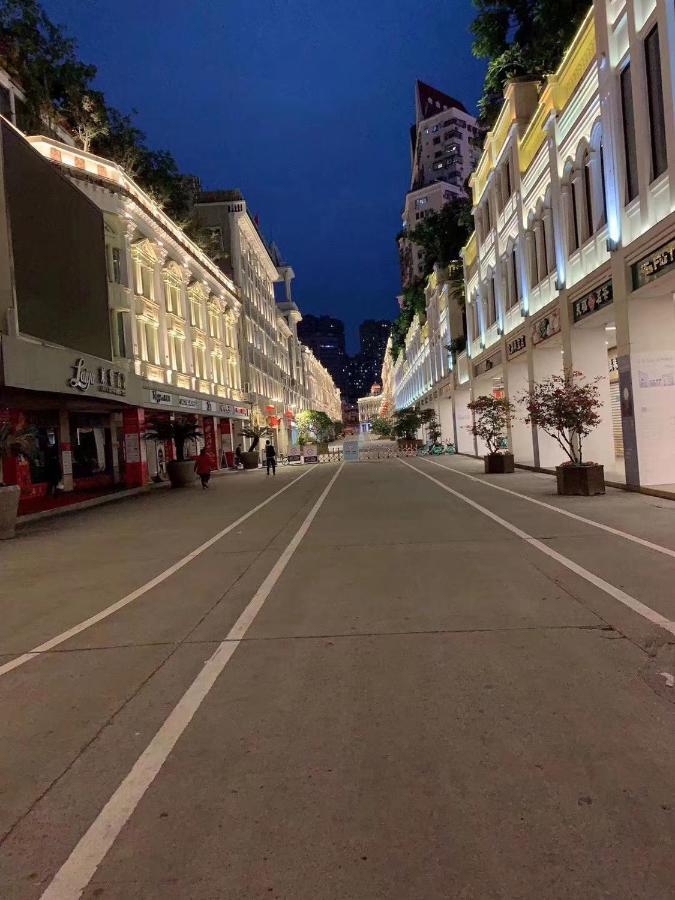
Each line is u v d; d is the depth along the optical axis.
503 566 7.64
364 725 3.72
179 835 2.77
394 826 2.76
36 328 16.25
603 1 13.44
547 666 4.45
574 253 16.97
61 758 3.53
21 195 15.80
